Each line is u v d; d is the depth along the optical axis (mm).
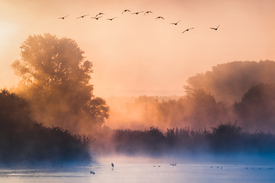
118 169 44469
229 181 33000
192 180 33781
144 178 35125
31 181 32344
